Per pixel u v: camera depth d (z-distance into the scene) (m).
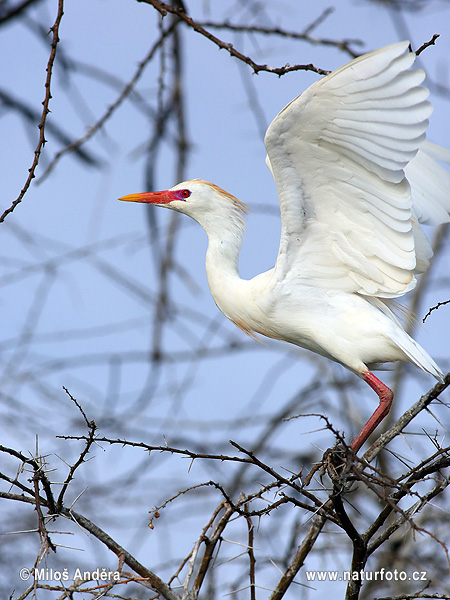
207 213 11.65
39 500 6.70
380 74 7.99
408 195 8.96
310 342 10.77
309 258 10.27
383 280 10.08
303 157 9.13
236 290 11.20
